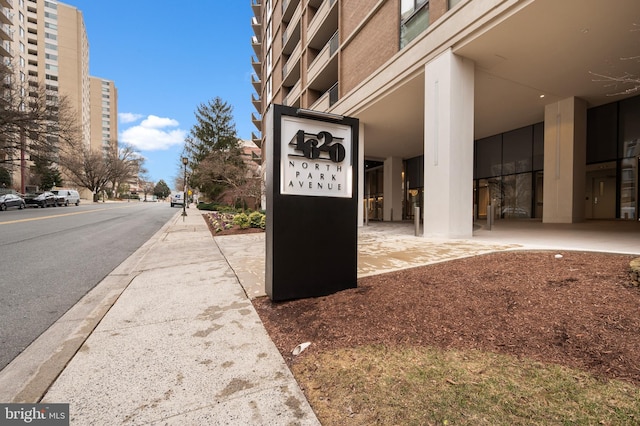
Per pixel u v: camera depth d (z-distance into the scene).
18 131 25.09
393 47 10.84
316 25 17.16
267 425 1.83
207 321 3.48
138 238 11.34
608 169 12.88
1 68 24.86
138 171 77.62
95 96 99.19
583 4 6.74
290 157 3.94
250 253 7.93
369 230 12.36
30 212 22.89
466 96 8.66
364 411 1.91
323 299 3.92
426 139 8.96
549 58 8.98
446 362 2.39
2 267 6.35
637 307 2.88
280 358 2.64
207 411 1.98
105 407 2.04
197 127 36.22
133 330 3.26
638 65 9.35
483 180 17.53
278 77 25.58
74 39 74.50
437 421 1.78
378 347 2.68
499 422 1.75
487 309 3.19
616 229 9.09
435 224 8.59
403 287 4.05
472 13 7.79
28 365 2.64
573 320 2.80
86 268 6.40
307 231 4.03
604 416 1.75
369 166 25.06
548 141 12.54
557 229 9.59
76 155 51.34
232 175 29.44
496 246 6.34
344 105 13.88
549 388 2.02
